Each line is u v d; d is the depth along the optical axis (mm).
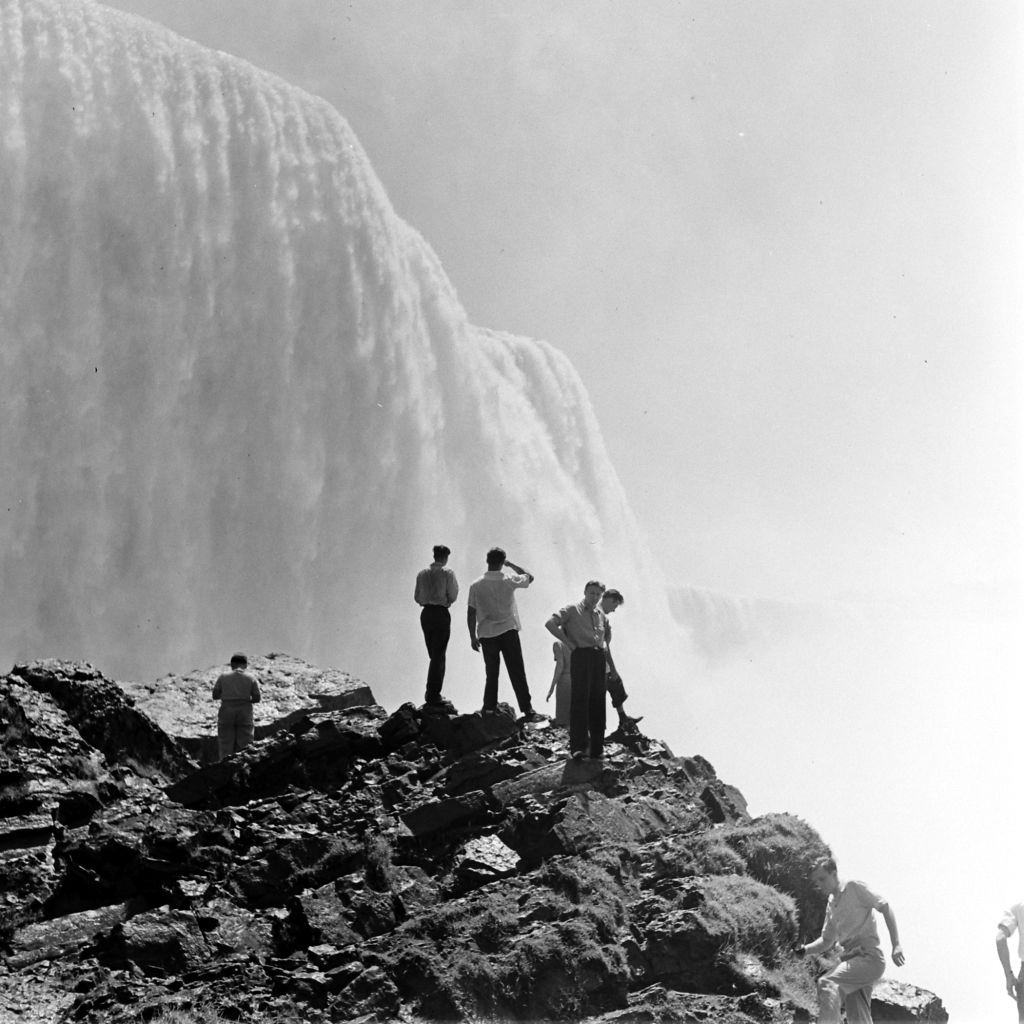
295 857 11531
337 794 13297
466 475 45938
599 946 10375
